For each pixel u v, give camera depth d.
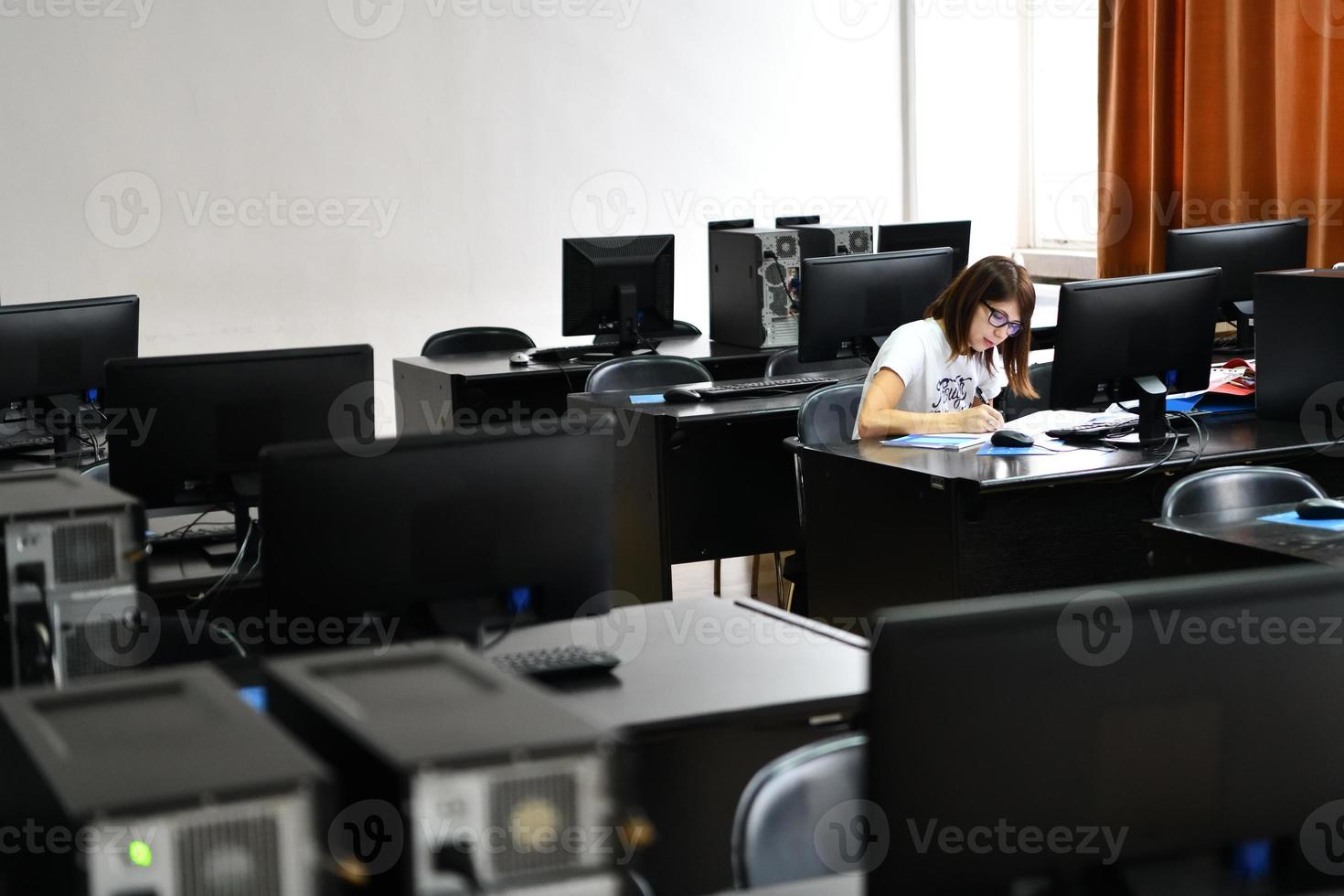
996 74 7.40
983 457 3.13
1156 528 2.57
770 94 7.16
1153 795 1.09
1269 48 5.51
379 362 6.55
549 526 1.77
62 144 5.89
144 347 6.11
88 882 0.81
